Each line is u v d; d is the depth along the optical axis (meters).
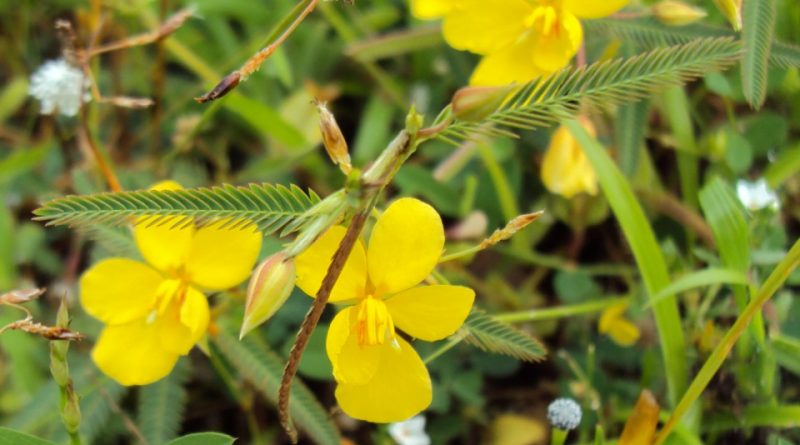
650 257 0.35
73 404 0.32
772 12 0.33
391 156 0.29
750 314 0.33
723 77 0.39
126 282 0.33
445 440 0.38
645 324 0.38
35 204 0.42
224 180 0.42
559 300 0.41
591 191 0.38
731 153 0.39
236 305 0.35
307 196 0.31
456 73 0.42
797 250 0.33
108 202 0.31
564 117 0.30
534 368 0.40
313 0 0.32
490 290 0.40
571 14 0.34
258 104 0.40
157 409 0.36
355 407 0.31
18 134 0.46
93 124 0.41
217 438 0.32
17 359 0.38
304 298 0.39
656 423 0.34
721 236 0.35
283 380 0.31
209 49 0.47
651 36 0.36
